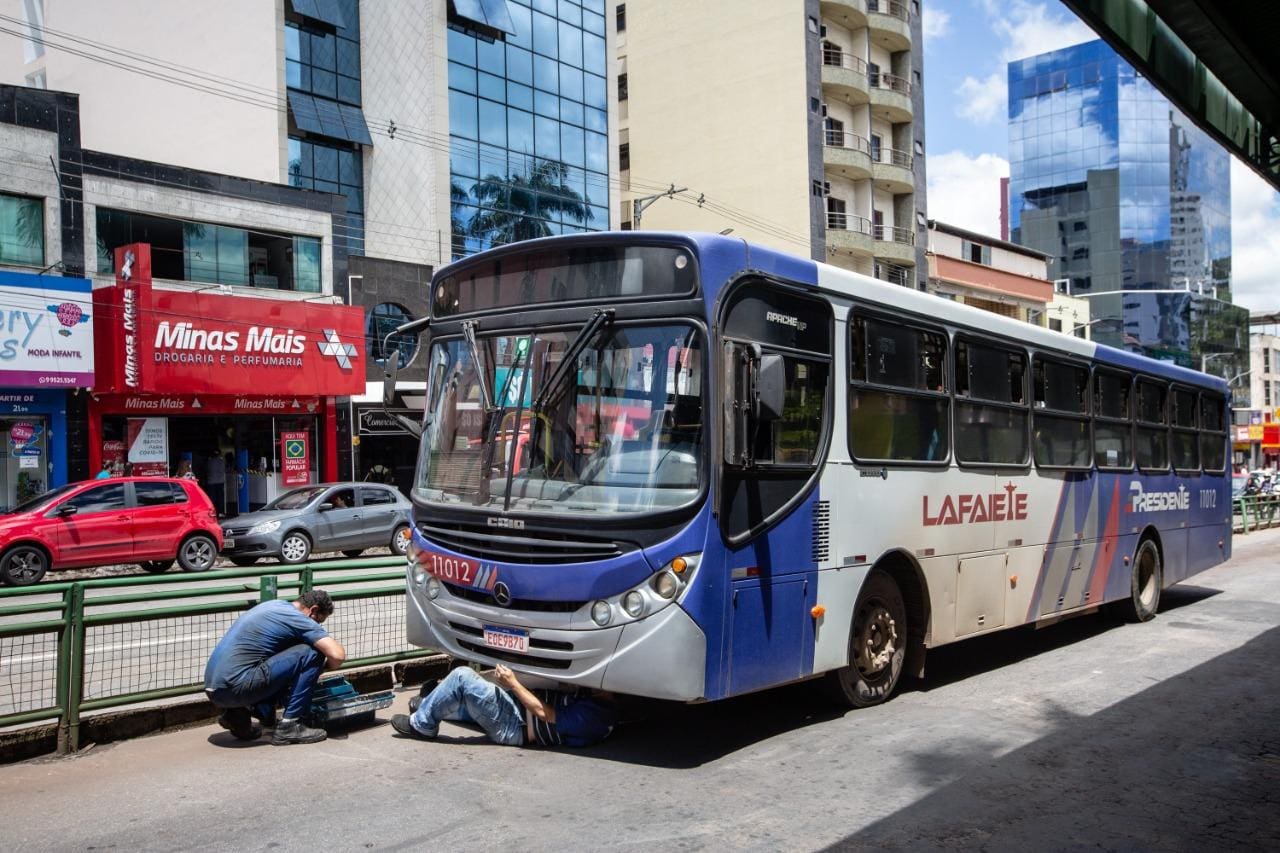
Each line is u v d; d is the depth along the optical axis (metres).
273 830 5.07
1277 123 9.20
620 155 47.69
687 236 6.11
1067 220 97.50
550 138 35.88
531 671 6.20
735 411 6.00
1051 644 10.78
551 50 36.09
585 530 5.97
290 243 26.36
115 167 22.94
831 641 7.02
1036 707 7.89
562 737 6.58
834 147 42.84
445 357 7.14
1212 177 103.44
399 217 32.72
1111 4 6.48
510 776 5.99
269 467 25.84
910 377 8.01
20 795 5.64
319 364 25.39
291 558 19.36
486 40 33.97
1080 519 10.61
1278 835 5.27
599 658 5.92
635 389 6.13
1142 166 95.00
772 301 6.60
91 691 7.62
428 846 4.87
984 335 9.03
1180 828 5.34
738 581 6.15
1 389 20.81
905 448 7.89
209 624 10.39
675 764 6.27
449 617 6.62
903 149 46.97
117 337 21.91
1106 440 11.34
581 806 5.47
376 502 20.94
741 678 6.16
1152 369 12.60
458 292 7.14
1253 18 7.15
